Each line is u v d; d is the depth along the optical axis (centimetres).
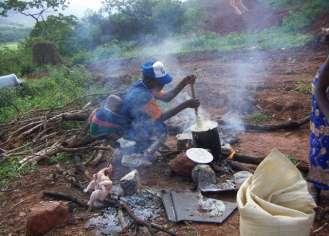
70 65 948
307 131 329
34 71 960
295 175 181
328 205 215
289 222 163
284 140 316
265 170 180
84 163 296
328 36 281
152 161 282
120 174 273
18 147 354
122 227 214
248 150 300
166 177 265
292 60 605
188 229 211
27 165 304
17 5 1286
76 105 437
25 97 584
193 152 256
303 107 380
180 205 228
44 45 982
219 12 1116
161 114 268
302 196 177
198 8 1163
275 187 179
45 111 432
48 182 276
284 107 385
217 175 259
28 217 218
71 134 353
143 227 212
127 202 232
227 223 214
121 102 271
